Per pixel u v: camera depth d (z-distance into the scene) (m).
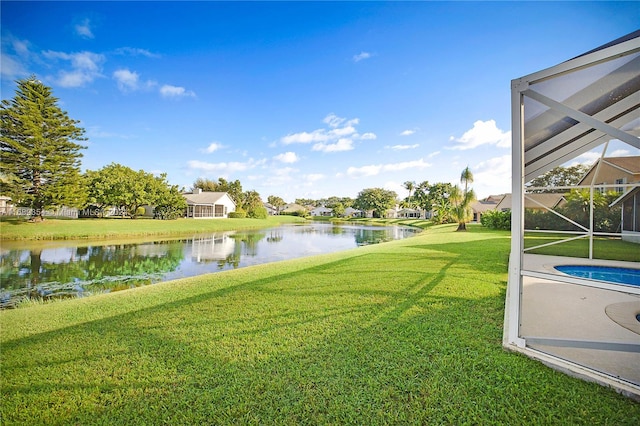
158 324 3.76
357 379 2.35
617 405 1.91
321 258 9.81
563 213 13.70
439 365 2.51
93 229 21.08
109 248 15.70
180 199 33.34
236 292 5.25
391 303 4.30
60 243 17.19
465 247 11.11
